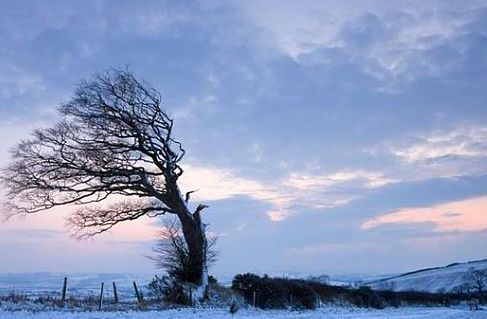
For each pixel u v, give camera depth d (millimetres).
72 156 32156
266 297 36500
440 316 38312
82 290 35438
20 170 31422
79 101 32219
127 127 32625
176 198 33656
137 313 23750
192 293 31766
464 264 185500
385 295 59375
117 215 34750
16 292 26391
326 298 45125
